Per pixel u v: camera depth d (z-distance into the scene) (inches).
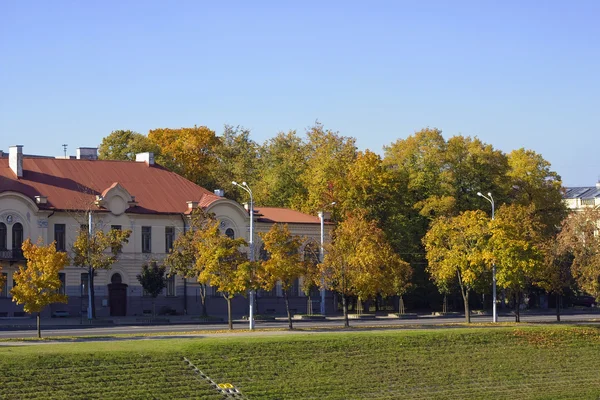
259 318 3875.5
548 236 4532.5
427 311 4800.7
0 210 3853.3
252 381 2370.8
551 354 2913.4
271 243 3250.5
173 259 3887.8
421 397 2440.9
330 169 4990.2
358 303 4461.1
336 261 3344.0
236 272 3144.7
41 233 3939.5
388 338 2795.3
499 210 3865.7
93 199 4079.7
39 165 4220.0
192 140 5753.0
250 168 5797.2
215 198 4323.3
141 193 4313.5
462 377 2628.0
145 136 5516.7
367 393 2417.6
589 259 3467.0
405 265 3715.6
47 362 2237.9
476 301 4906.5
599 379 2753.4
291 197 5201.8
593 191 7475.4
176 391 2234.3
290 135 5959.6
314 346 2640.3
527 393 2568.9
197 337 2719.0
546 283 3678.6
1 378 2133.4
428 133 4879.4
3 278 2950.3
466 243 3602.4
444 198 4608.8
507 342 2947.8
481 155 4847.4
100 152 5280.5
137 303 4153.5
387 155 5088.6
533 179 5221.5
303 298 4510.3
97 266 3695.9
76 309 3993.6
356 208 4522.6
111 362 2303.2
